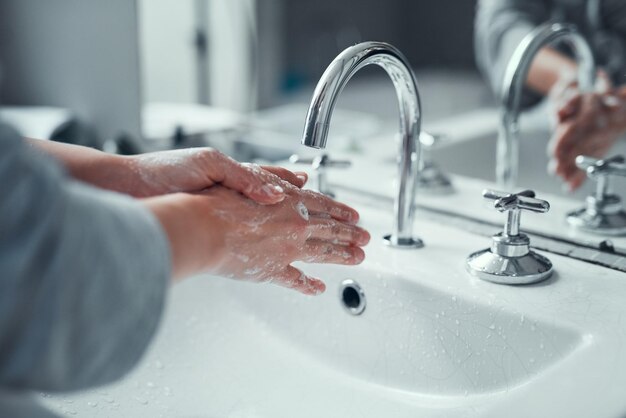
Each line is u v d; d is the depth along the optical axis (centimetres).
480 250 66
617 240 69
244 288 77
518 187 82
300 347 73
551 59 80
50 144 55
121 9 107
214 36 129
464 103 100
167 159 51
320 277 70
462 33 129
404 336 65
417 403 63
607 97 74
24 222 29
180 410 65
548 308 57
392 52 60
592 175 69
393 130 115
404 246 70
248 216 47
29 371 30
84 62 114
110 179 52
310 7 186
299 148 103
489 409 44
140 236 34
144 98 119
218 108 133
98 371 33
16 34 121
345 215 56
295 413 65
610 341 52
